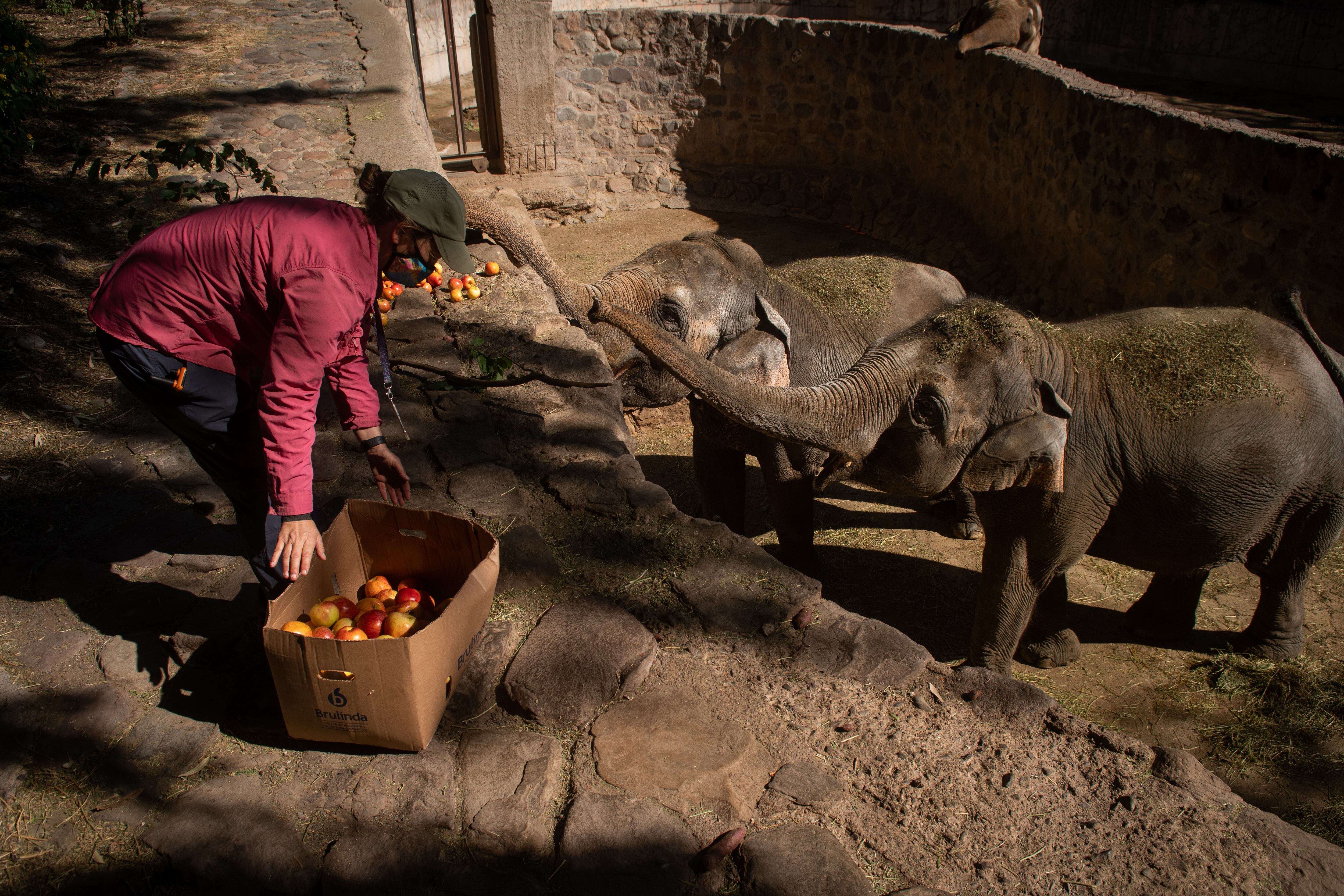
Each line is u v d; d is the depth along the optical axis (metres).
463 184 9.42
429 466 4.09
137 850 2.45
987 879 2.42
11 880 2.38
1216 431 3.97
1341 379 4.12
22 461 4.12
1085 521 4.09
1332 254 6.45
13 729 2.79
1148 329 4.16
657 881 2.39
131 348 2.46
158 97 9.49
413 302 5.69
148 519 3.81
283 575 2.53
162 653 3.08
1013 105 9.87
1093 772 2.72
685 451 7.12
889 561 5.73
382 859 2.41
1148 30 16.73
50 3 12.16
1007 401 3.66
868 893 2.36
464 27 16.81
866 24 11.70
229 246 2.35
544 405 4.61
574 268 10.72
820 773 2.69
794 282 5.20
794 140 12.70
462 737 2.79
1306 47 15.09
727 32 12.25
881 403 3.67
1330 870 2.45
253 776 2.65
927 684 3.00
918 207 11.68
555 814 2.58
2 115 7.17
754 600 3.30
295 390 2.34
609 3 17.56
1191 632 5.05
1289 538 4.44
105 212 6.73
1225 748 4.27
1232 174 7.12
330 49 11.45
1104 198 8.52
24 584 3.42
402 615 2.75
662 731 2.80
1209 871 2.45
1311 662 4.76
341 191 7.61
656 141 12.95
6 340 4.90
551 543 3.59
